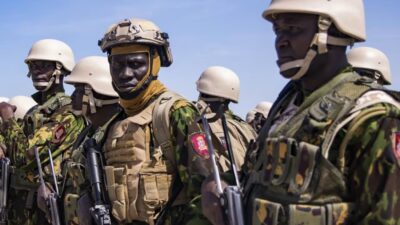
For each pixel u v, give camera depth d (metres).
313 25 2.46
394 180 2.17
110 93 4.67
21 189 5.90
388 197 2.16
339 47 2.51
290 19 2.49
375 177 2.19
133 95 3.83
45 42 6.36
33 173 5.78
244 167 2.93
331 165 2.29
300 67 2.49
